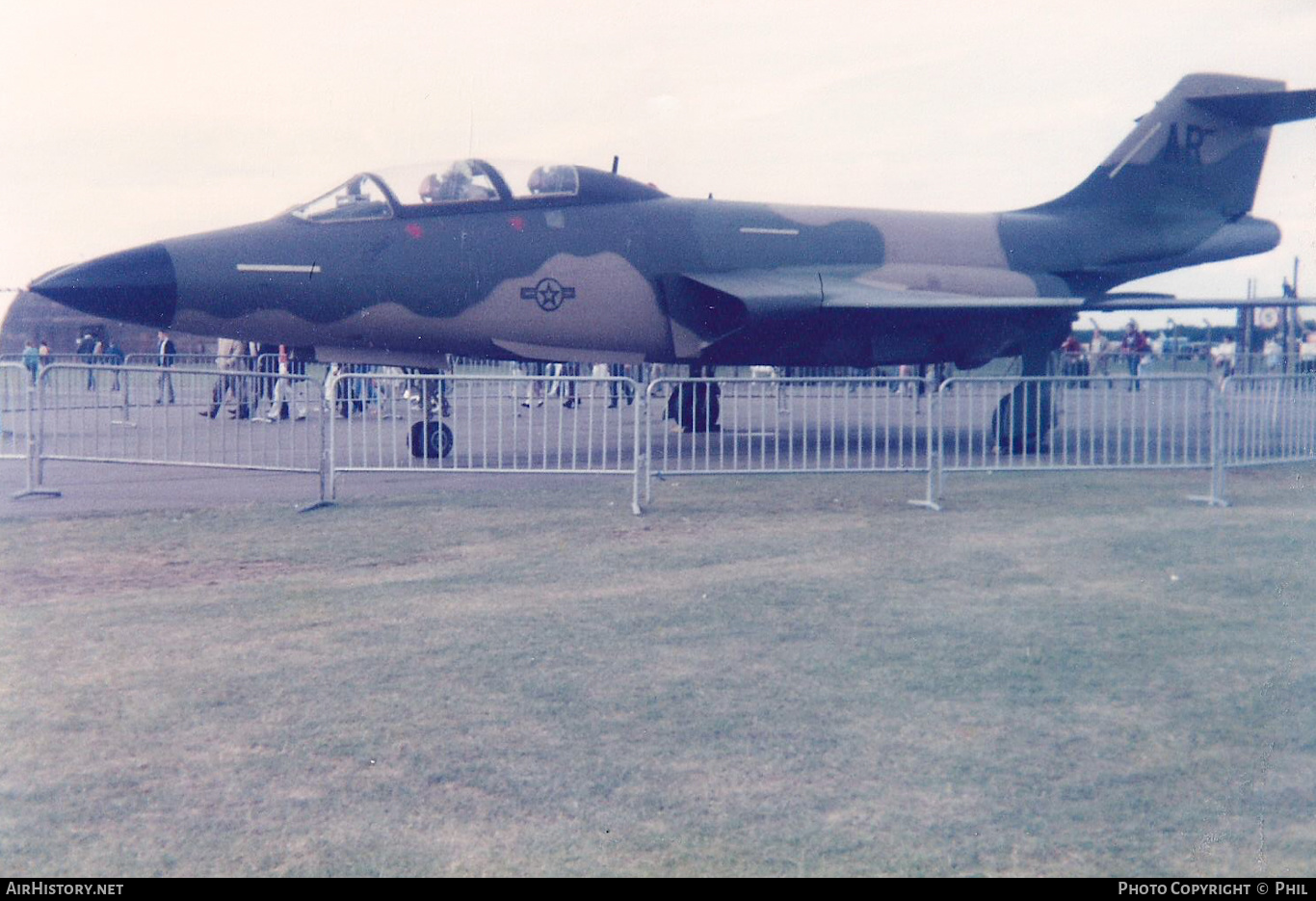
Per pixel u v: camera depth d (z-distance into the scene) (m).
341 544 7.95
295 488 11.03
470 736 4.19
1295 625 5.70
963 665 5.06
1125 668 5.02
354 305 12.50
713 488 11.15
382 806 3.61
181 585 6.65
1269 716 4.39
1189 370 31.17
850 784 3.77
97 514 9.27
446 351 13.38
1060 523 8.90
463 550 7.75
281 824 3.49
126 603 6.19
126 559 7.40
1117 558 7.48
